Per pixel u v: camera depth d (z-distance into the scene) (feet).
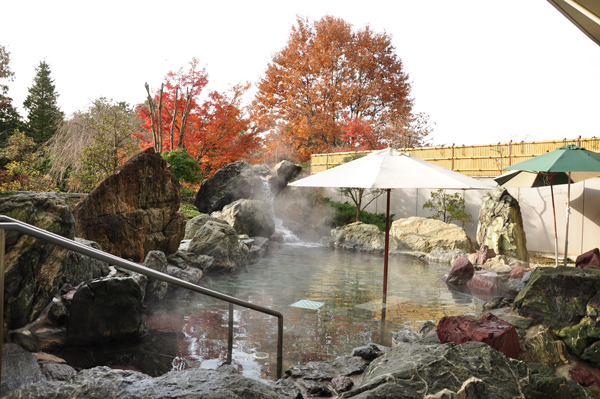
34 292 16.20
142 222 29.55
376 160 23.86
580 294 15.76
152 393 7.66
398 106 109.29
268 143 113.50
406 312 23.22
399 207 67.46
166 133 75.20
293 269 37.58
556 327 15.71
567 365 14.46
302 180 24.94
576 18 21.71
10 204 16.78
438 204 60.13
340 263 41.27
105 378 8.14
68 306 17.30
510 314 17.39
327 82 110.93
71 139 57.00
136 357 15.58
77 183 52.31
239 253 37.27
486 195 48.21
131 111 94.68
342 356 16.19
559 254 48.52
